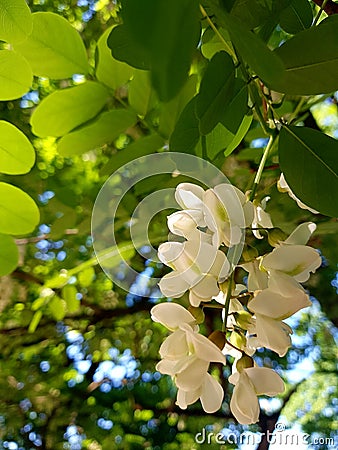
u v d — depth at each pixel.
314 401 1.13
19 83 0.23
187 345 0.18
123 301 0.98
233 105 0.20
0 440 1.03
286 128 0.19
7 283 0.73
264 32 0.19
